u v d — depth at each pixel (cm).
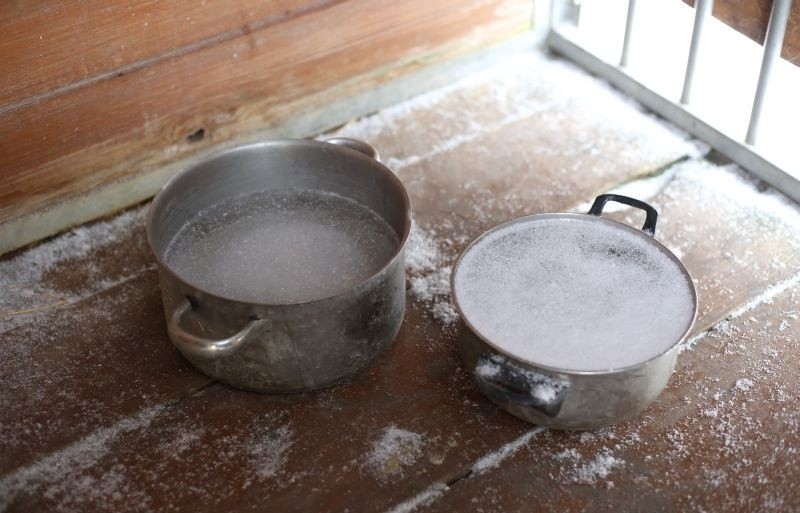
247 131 151
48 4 121
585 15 173
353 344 106
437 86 167
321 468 104
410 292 126
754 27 137
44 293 127
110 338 120
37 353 118
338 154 123
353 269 116
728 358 117
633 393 100
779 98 155
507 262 112
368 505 100
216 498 101
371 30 153
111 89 133
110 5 126
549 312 105
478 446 106
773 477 103
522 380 97
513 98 164
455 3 159
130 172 142
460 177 146
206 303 100
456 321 121
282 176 127
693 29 145
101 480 103
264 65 146
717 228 136
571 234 116
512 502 100
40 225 135
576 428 104
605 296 107
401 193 116
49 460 105
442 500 101
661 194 142
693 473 103
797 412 110
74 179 136
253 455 105
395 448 106
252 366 105
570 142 153
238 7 137
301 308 99
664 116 158
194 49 137
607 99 163
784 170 140
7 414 110
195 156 147
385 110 162
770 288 126
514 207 140
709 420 109
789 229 135
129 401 112
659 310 106
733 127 149
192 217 123
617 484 102
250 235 121
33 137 129
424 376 114
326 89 155
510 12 168
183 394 113
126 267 131
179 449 106
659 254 113
